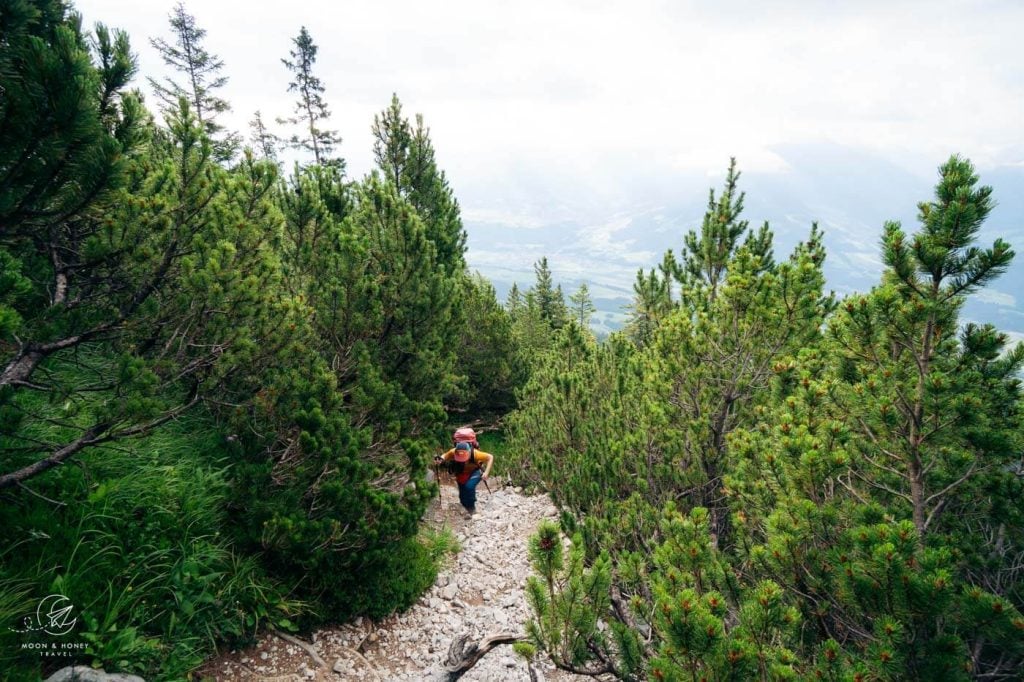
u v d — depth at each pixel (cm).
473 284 1567
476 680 523
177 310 492
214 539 510
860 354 436
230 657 476
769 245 1022
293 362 623
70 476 454
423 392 870
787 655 287
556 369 1362
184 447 588
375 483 652
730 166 1055
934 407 376
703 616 294
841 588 314
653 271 1155
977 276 353
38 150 310
